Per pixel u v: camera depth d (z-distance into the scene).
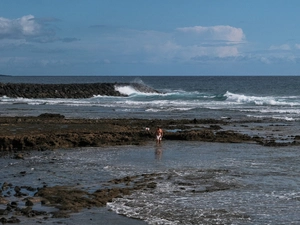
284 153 23.16
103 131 29.00
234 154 22.83
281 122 37.25
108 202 14.14
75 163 20.33
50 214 12.94
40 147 24.27
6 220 12.19
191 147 25.03
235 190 15.64
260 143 26.44
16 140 24.44
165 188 15.80
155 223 12.34
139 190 15.51
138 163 20.36
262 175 17.92
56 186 15.88
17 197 14.51
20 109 48.41
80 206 13.66
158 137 26.52
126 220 12.57
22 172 18.19
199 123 35.91
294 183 16.62
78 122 34.22
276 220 12.62
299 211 13.38
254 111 46.53
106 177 17.50
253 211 13.37
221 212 13.27
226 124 35.62
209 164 20.16
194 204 14.01
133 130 30.11
